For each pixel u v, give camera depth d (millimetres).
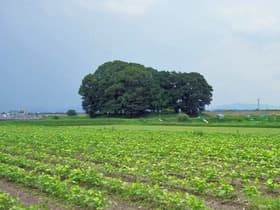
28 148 28469
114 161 21625
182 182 15562
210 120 78875
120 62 112938
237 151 23938
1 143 31641
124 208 13258
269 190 15508
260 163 20219
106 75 107750
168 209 12938
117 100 103750
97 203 12492
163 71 113438
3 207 12414
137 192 13703
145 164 19609
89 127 60938
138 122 76375
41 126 64500
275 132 46781
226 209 13164
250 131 48938
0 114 107438
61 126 65500
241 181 16375
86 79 110000
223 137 37125
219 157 23406
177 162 20500
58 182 14531
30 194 15094
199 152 25094
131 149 26266
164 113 108562
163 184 16344
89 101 109688
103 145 28906
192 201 12023
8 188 16141
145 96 104438
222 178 15734
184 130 51062
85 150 26875
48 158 22672
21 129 52375
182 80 111438
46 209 12234
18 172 17000
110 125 69375
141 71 105562
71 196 13289
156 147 27062
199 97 112562
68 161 20906
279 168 18859
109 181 15141
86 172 16453
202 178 16172
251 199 13891
